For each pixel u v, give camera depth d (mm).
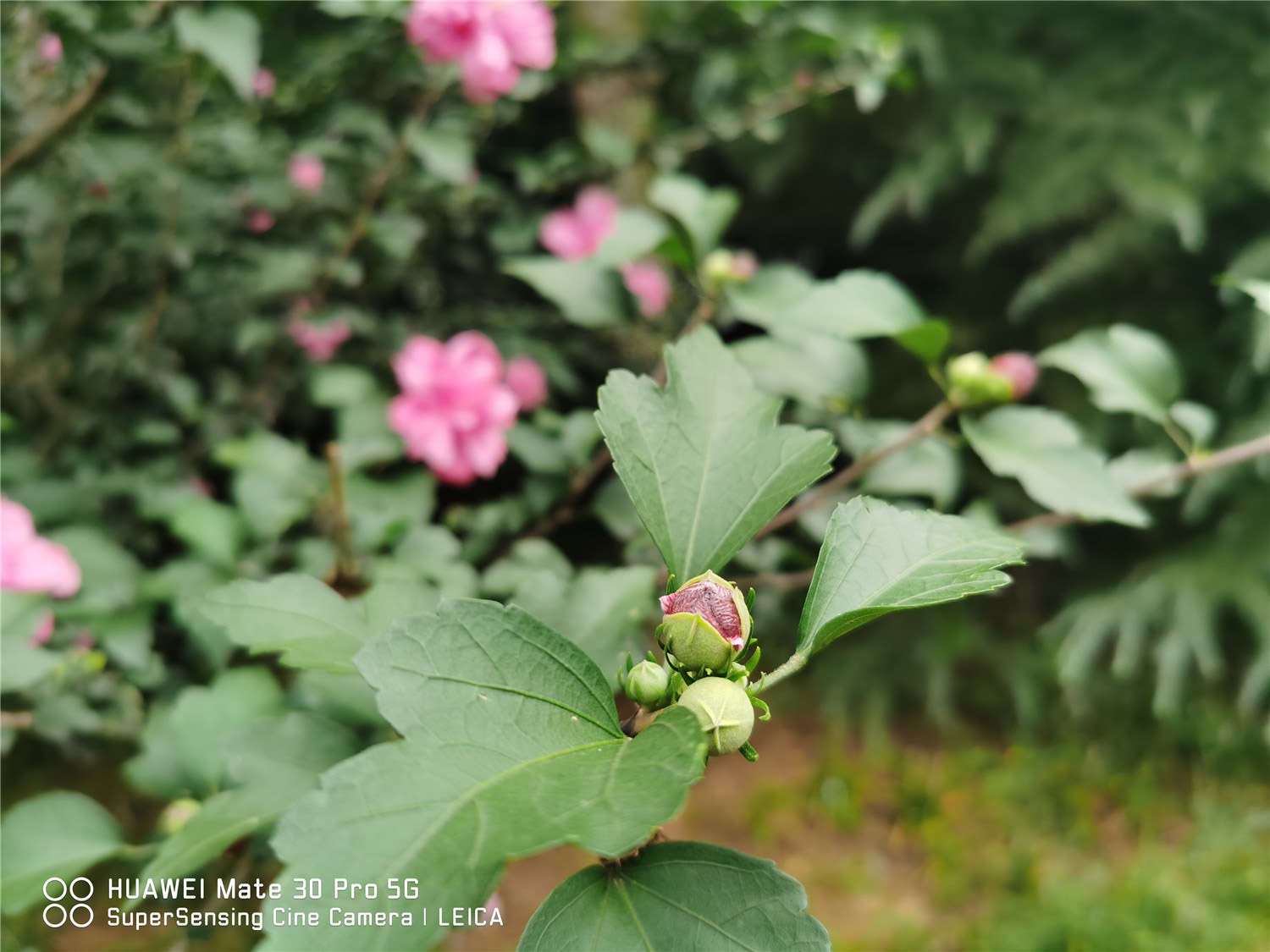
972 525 188
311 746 215
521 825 131
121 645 337
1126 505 294
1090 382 338
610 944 149
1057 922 603
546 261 403
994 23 860
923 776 782
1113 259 825
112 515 465
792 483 192
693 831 717
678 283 649
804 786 765
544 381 593
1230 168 787
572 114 726
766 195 986
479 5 393
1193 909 603
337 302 568
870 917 636
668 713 151
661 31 549
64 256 468
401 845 129
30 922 441
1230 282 274
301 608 203
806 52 551
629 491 187
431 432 423
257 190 493
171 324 513
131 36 351
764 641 862
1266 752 776
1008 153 866
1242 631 848
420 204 567
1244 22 812
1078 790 747
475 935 560
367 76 479
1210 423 359
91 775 504
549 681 152
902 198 913
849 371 372
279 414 586
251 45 309
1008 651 847
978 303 948
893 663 851
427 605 210
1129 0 830
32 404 497
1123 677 846
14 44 399
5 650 253
